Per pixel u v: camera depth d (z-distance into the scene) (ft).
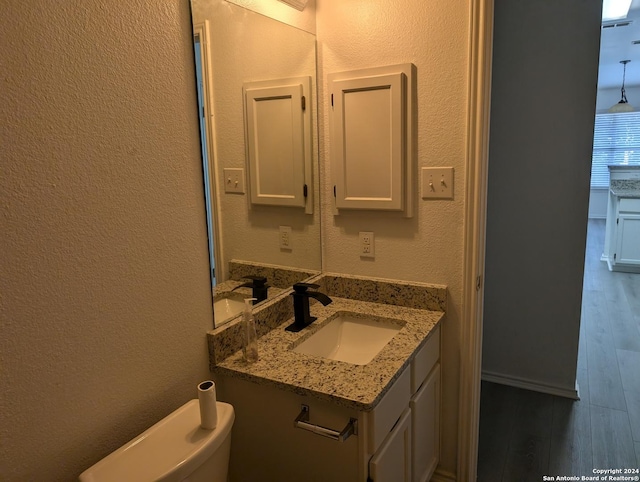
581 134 7.85
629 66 19.81
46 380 3.02
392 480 4.49
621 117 25.64
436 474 6.16
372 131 5.60
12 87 2.71
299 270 5.90
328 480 4.14
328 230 6.25
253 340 4.44
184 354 4.14
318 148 6.02
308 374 4.19
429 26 5.21
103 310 3.37
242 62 4.72
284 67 5.38
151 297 3.76
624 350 10.14
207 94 4.27
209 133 4.35
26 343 2.89
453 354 5.75
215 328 4.50
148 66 3.60
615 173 18.03
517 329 8.77
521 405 8.21
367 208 5.79
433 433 5.75
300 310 5.29
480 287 5.63
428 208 5.56
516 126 8.23
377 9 5.45
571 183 8.03
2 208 2.70
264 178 5.17
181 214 4.01
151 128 3.66
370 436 3.92
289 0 5.31
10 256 2.76
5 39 2.67
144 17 3.54
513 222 8.50
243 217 4.87
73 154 3.08
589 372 9.25
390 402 4.23
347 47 5.70
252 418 4.46
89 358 3.29
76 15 3.05
